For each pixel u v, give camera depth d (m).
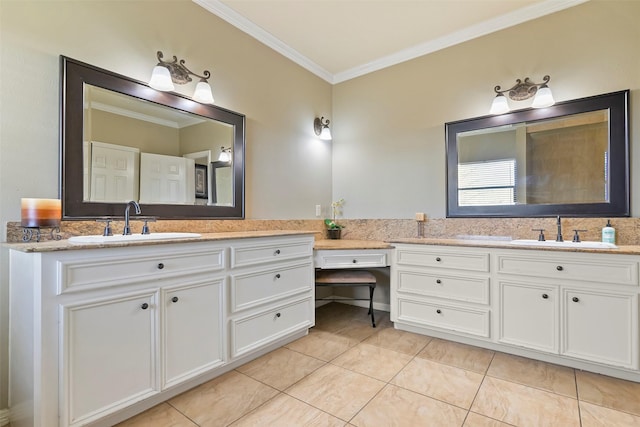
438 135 2.97
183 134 2.22
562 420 1.51
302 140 3.28
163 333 1.61
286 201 3.07
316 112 3.46
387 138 3.29
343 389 1.79
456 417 1.54
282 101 3.05
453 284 2.43
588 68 2.30
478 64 2.76
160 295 1.60
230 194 2.52
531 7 2.46
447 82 2.92
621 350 1.84
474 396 1.72
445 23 2.66
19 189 1.54
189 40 2.27
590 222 2.28
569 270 1.99
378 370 2.01
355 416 1.55
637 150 2.14
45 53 1.62
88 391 1.34
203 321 1.80
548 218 2.44
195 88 2.29
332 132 3.66
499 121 2.65
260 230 2.77
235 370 2.00
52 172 1.64
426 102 3.04
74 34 1.72
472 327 2.35
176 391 1.72
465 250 2.37
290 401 1.67
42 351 1.23
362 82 3.46
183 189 2.21
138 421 1.50
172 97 2.15
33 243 1.43
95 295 1.38
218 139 2.44
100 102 1.81
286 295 2.34
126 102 1.93
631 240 2.14
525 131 2.55
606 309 1.88
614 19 2.22
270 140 2.92
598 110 2.26
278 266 2.28
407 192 3.15
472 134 2.78
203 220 2.32
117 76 1.88
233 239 1.95
